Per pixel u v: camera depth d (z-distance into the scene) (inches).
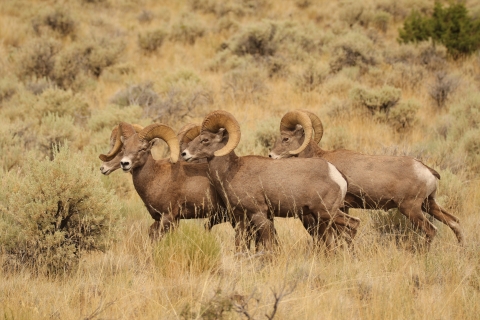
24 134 1541.6
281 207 927.7
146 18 3383.4
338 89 2102.6
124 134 927.0
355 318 698.8
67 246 833.5
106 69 2479.1
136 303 718.5
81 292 772.0
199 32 3058.6
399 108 1787.6
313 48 2751.0
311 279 812.0
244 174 924.6
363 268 826.2
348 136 1605.6
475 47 2630.4
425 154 1462.8
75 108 1866.4
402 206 975.6
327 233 934.4
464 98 1939.0
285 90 2182.6
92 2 3582.7
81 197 850.8
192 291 754.8
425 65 2423.7
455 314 713.6
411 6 3371.1
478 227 1029.8
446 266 839.7
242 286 774.5
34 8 3203.7
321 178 918.4
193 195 944.3
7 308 690.2
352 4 3272.6
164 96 2089.1
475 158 1397.6
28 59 2263.8
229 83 2095.2
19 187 905.5
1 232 839.1
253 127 1760.6
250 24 2741.1
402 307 710.5
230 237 1006.4
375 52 2524.6
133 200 1214.3
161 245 860.6
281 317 672.4
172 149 907.4
